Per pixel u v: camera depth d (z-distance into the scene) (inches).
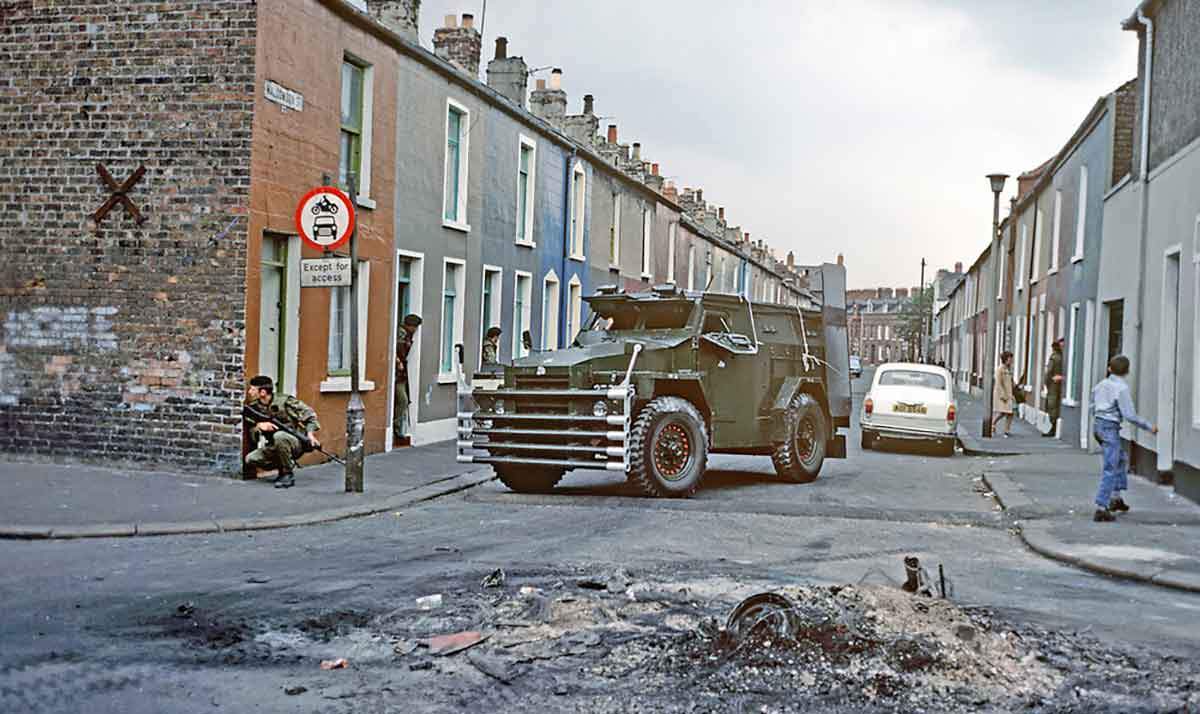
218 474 523.8
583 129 1320.1
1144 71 665.0
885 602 254.2
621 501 503.2
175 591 287.4
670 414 524.4
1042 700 206.4
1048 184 1185.4
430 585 300.5
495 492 540.4
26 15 545.6
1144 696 210.1
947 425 856.3
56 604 269.0
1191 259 540.4
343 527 415.5
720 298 591.2
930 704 202.4
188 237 529.3
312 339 594.2
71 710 192.2
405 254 727.1
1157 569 346.3
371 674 218.4
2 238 547.5
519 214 970.7
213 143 528.1
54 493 445.1
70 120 541.6
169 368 530.3
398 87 705.0
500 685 211.9
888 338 5846.5
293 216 569.0
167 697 201.5
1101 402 454.0
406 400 737.6
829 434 672.4
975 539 418.3
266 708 197.2
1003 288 1659.7
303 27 574.6
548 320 1076.5
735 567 339.9
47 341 544.4
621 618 263.0
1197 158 534.3
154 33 533.6
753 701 202.4
